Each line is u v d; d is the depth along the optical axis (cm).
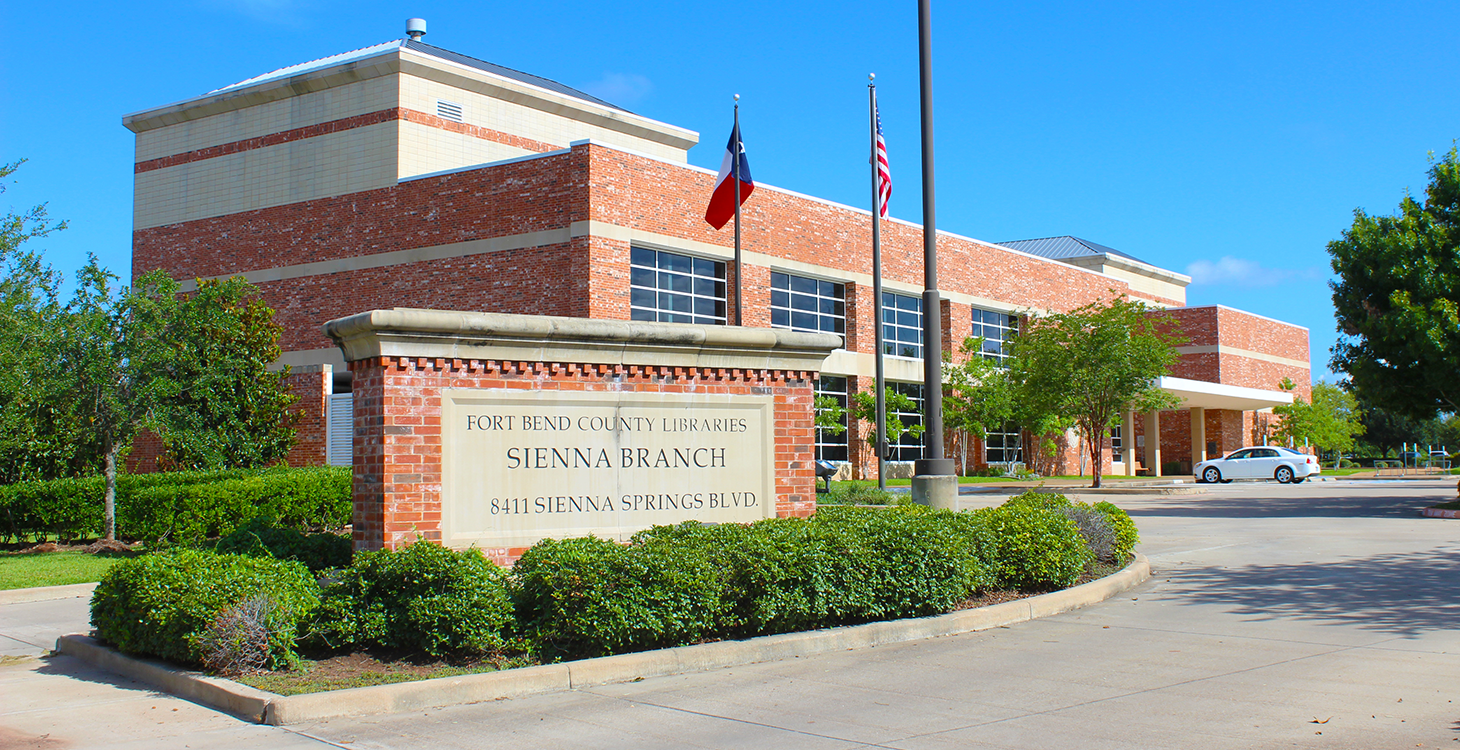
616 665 809
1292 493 3444
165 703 758
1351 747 604
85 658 913
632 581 853
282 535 1062
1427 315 2386
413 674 780
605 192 3112
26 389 1717
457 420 1012
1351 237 2598
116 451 1869
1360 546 1656
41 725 702
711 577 886
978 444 4609
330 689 738
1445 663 820
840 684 790
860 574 966
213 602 808
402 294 3416
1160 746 614
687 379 1145
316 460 3027
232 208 3844
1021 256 4856
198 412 2070
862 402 3825
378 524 976
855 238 3975
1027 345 3822
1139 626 1006
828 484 3012
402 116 3550
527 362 1052
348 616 837
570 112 3994
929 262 1452
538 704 742
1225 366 5884
